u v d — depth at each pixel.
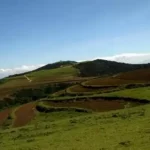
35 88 134.75
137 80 81.94
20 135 36.78
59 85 137.00
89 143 25.92
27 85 154.88
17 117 61.91
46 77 193.38
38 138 32.72
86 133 30.75
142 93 58.44
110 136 27.30
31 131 39.06
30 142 31.23
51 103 70.81
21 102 113.56
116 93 64.00
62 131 34.88
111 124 33.53
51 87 135.75
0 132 42.19
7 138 36.34
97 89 82.56
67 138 29.80
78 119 41.88
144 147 21.91
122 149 22.28
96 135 28.84
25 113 65.62
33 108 70.50
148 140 23.53
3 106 107.69
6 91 137.88
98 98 64.31
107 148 23.23
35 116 60.34
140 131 27.20
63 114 56.19
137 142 23.52
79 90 86.88
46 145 28.17
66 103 67.12
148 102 51.00
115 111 44.06
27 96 124.06
